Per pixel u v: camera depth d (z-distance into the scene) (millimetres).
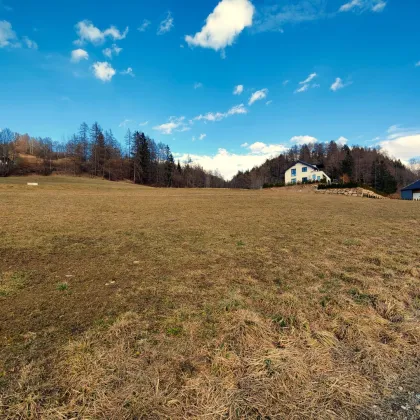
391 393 1768
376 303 2990
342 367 1999
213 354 2098
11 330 2406
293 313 2754
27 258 4664
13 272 3961
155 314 2721
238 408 1628
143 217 9609
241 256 4891
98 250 5254
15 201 12875
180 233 6926
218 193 26078
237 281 3664
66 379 1812
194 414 1584
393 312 2807
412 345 2264
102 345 2188
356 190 33125
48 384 1766
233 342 2252
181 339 2285
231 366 1970
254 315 2672
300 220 9203
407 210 12672
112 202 14328
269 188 42438
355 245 5688
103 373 1868
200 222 8680
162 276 3859
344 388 1794
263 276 3863
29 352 2090
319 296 3160
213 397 1699
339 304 2955
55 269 4141
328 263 4449
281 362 2016
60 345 2182
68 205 12289
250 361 2021
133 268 4215
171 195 21641
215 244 5793
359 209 12953
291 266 4312
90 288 3410
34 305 2912
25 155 75000
